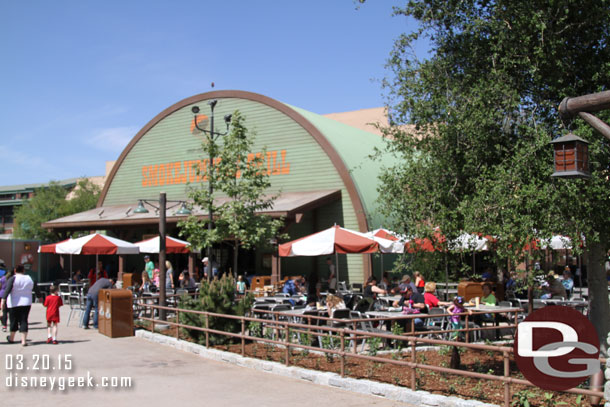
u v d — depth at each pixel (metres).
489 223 7.90
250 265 27.75
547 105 8.47
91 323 17.31
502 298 18.91
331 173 25.67
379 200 10.09
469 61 9.50
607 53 8.45
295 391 8.41
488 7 9.17
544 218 7.39
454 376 9.02
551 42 8.09
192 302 13.40
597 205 7.33
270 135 27.55
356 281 24.67
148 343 13.30
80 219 30.59
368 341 11.77
